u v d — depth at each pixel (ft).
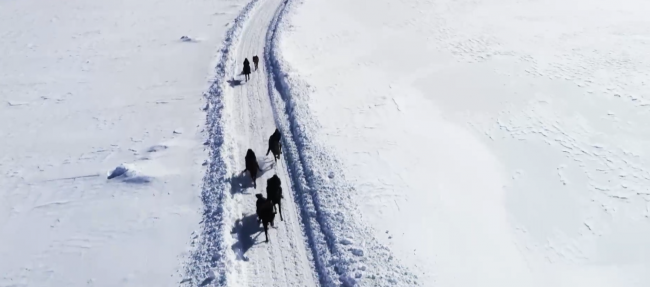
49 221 44.55
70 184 50.57
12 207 47.29
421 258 37.86
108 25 108.68
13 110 70.54
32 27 110.01
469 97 68.69
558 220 44.21
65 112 68.80
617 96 65.31
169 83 75.20
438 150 54.95
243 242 39.55
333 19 103.55
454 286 35.53
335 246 38.40
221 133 56.34
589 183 49.03
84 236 41.83
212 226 40.93
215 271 35.88
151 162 52.75
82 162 54.90
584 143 55.88
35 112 69.62
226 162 50.14
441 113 64.75
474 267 37.91
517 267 38.75
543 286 36.99
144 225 42.45
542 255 40.29
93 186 49.65
